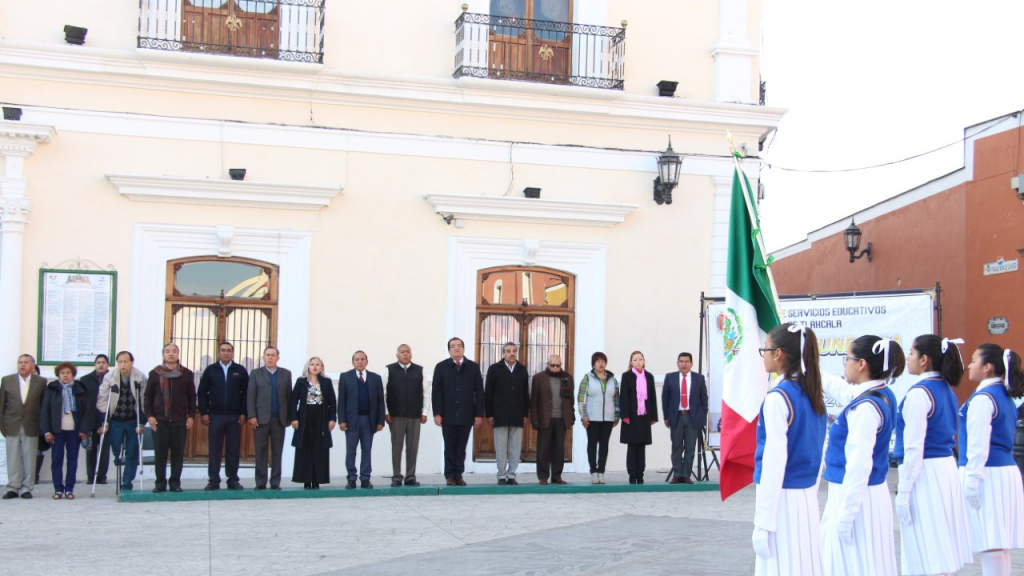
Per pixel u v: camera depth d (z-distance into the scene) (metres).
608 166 15.55
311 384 12.75
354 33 14.84
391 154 14.79
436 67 15.12
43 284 13.47
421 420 13.35
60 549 8.98
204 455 14.19
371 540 9.56
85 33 13.81
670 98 15.60
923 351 6.92
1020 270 16.22
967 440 7.31
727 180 15.95
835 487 6.23
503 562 8.54
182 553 8.86
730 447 6.79
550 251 15.32
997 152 16.91
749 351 6.93
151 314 13.86
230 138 14.24
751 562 8.58
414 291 14.79
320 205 14.38
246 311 14.28
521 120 15.29
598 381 13.88
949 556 6.67
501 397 13.49
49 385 12.15
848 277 22.58
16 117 13.48
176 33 14.02
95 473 12.38
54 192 13.60
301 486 13.27
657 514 11.38
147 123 13.97
